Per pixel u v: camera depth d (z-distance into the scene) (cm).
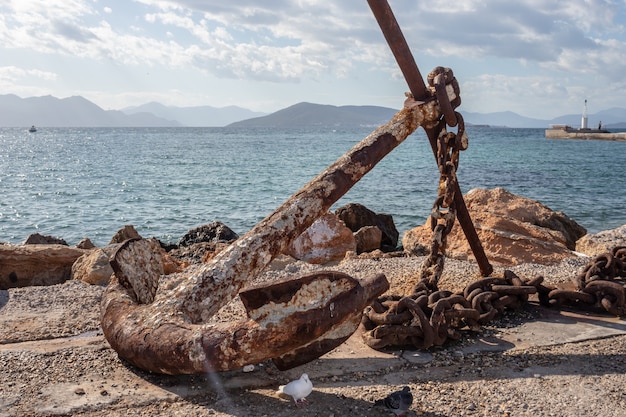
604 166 4316
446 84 529
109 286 471
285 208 442
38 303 602
